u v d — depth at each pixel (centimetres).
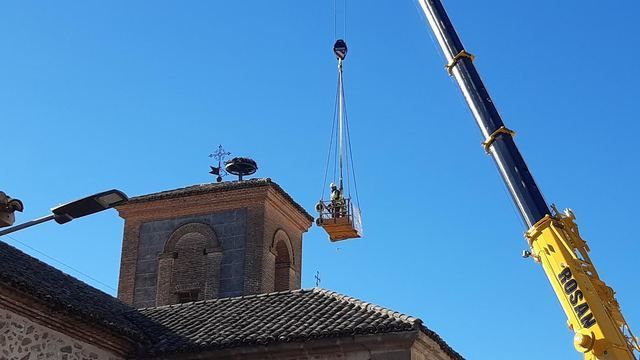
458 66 1551
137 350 1738
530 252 1355
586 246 1334
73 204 1155
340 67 2477
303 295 1906
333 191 2309
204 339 1716
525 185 1391
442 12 1608
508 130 1452
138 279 2655
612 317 1264
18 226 1168
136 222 2730
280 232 2712
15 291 1483
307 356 1609
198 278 2600
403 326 1541
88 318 1614
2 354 1464
